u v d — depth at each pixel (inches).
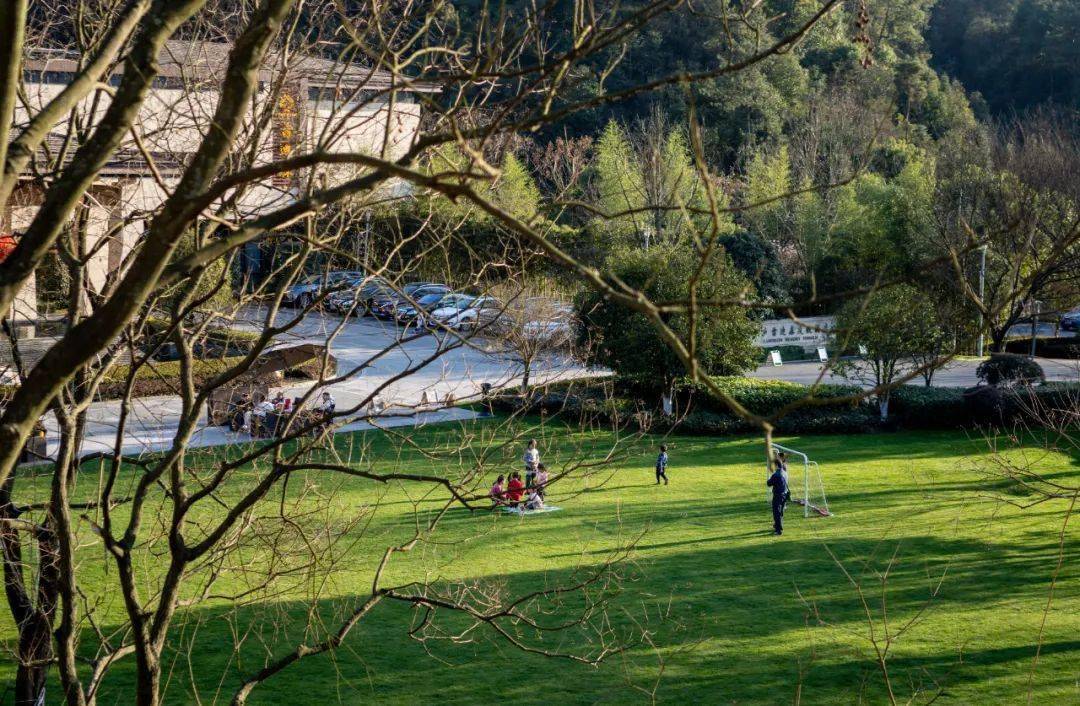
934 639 610.5
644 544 812.0
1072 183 1487.5
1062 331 1991.9
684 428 1254.3
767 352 1803.6
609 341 1219.9
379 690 542.3
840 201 2089.1
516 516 876.0
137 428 934.4
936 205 1704.0
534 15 232.7
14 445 158.4
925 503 956.6
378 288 324.5
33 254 164.9
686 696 535.5
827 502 967.0
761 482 1041.5
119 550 226.8
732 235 1859.0
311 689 540.1
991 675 555.8
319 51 352.8
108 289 277.1
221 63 346.9
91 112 269.7
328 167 239.3
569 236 1066.1
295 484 648.4
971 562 767.1
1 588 620.1
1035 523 876.0
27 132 160.1
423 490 901.8
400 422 1133.7
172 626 597.0
